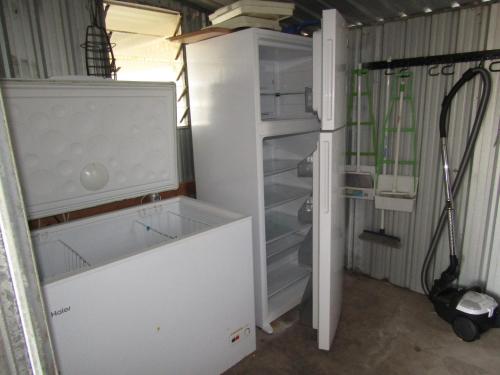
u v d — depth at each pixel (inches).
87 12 76.5
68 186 67.3
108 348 55.3
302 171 96.6
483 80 82.7
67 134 63.9
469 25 84.1
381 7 88.8
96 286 52.5
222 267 69.4
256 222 84.2
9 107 55.6
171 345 63.8
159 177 81.0
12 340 20.6
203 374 71.2
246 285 75.5
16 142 58.2
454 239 92.0
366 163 108.5
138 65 90.0
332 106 67.7
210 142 90.8
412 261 105.3
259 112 78.7
